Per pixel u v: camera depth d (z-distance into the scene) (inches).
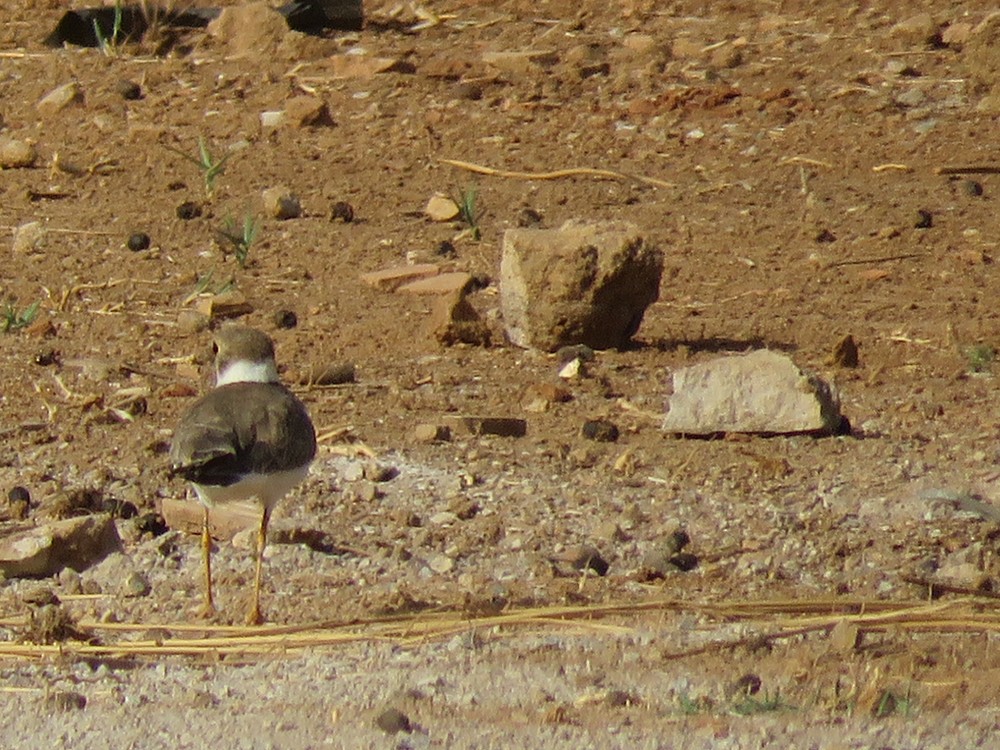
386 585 445.4
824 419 525.3
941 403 553.0
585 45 914.1
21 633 415.2
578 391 561.9
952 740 343.9
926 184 755.4
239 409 412.5
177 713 362.9
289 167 783.7
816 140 804.0
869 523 479.8
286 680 385.1
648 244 592.4
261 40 914.7
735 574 454.9
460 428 529.7
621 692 371.2
